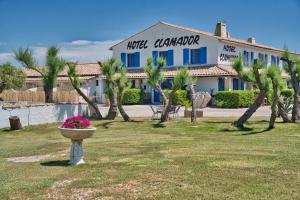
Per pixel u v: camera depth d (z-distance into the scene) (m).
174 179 8.80
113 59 23.31
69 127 10.62
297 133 16.22
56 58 24.06
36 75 46.41
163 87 38.31
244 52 41.56
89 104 24.69
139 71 41.69
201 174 9.21
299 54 32.41
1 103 26.72
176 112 22.58
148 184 8.48
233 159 10.91
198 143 14.20
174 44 40.31
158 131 18.22
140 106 35.69
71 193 8.09
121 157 11.80
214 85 36.91
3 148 14.96
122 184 8.56
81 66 47.59
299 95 18.92
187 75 20.73
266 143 13.82
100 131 18.94
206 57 38.38
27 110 22.03
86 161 11.27
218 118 22.70
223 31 43.41
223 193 7.72
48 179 9.24
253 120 20.86
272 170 9.51
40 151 13.88
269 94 18.14
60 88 35.09
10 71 37.84
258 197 7.44
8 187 8.62
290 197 7.43
